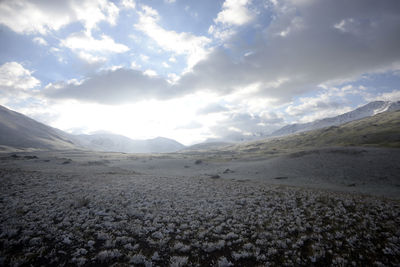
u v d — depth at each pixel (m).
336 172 47.59
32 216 11.48
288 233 11.39
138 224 11.93
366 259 8.74
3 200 14.26
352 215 14.54
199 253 9.00
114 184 25.34
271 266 8.14
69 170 44.06
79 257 8.01
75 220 11.66
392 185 35.69
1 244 8.24
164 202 17.55
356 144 138.50
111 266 7.57
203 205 17.03
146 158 111.88
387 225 12.52
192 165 83.25
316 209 16.19
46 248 8.35
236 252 9.14
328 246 9.77
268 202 18.47
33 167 48.28
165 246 9.42
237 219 13.77
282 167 60.06
